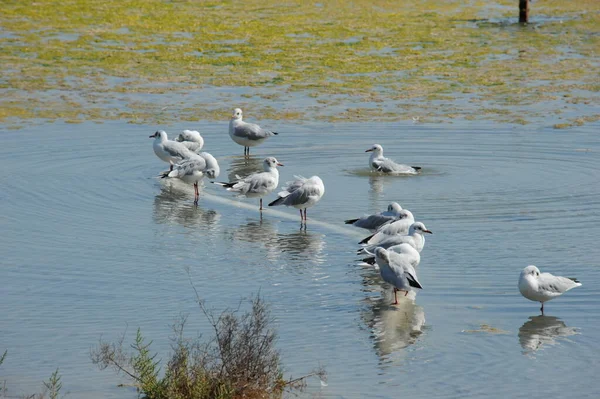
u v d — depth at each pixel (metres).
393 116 32.50
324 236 20.64
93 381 13.27
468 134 30.12
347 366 13.82
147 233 20.66
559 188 24.17
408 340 14.80
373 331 15.16
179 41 44.06
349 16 50.12
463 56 41.78
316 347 14.53
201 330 15.05
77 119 31.97
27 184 24.55
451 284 17.36
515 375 13.55
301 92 35.84
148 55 41.38
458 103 34.22
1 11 48.44
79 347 14.44
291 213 22.62
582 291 16.95
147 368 13.01
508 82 37.34
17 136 29.67
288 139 29.78
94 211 22.38
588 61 40.97
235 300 16.50
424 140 29.48
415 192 24.00
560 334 15.09
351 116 32.50
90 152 28.06
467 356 14.22
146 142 29.41
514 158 27.38
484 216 21.72
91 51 41.75
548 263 18.47
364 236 20.64
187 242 20.02
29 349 14.35
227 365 13.25
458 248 19.44
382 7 52.56
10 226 20.92
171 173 23.56
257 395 12.82
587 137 29.59
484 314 15.95
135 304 16.28
